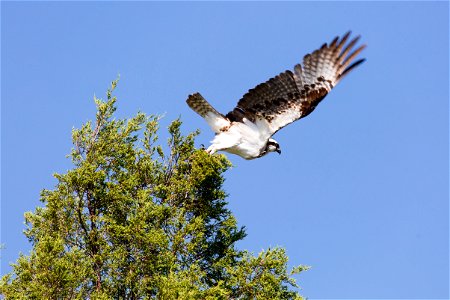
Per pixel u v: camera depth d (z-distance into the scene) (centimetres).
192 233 2944
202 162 2980
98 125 3042
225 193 3055
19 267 2806
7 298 2767
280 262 2888
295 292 2911
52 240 2798
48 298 2727
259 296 2856
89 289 2867
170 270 2800
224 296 2856
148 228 2933
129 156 3030
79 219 2947
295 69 2647
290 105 2697
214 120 2784
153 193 3030
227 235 3012
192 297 2711
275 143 2855
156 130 3070
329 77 2625
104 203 2994
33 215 2961
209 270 3014
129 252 2894
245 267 2891
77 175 2939
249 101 2730
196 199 3039
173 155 3070
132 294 2898
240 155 2795
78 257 2802
